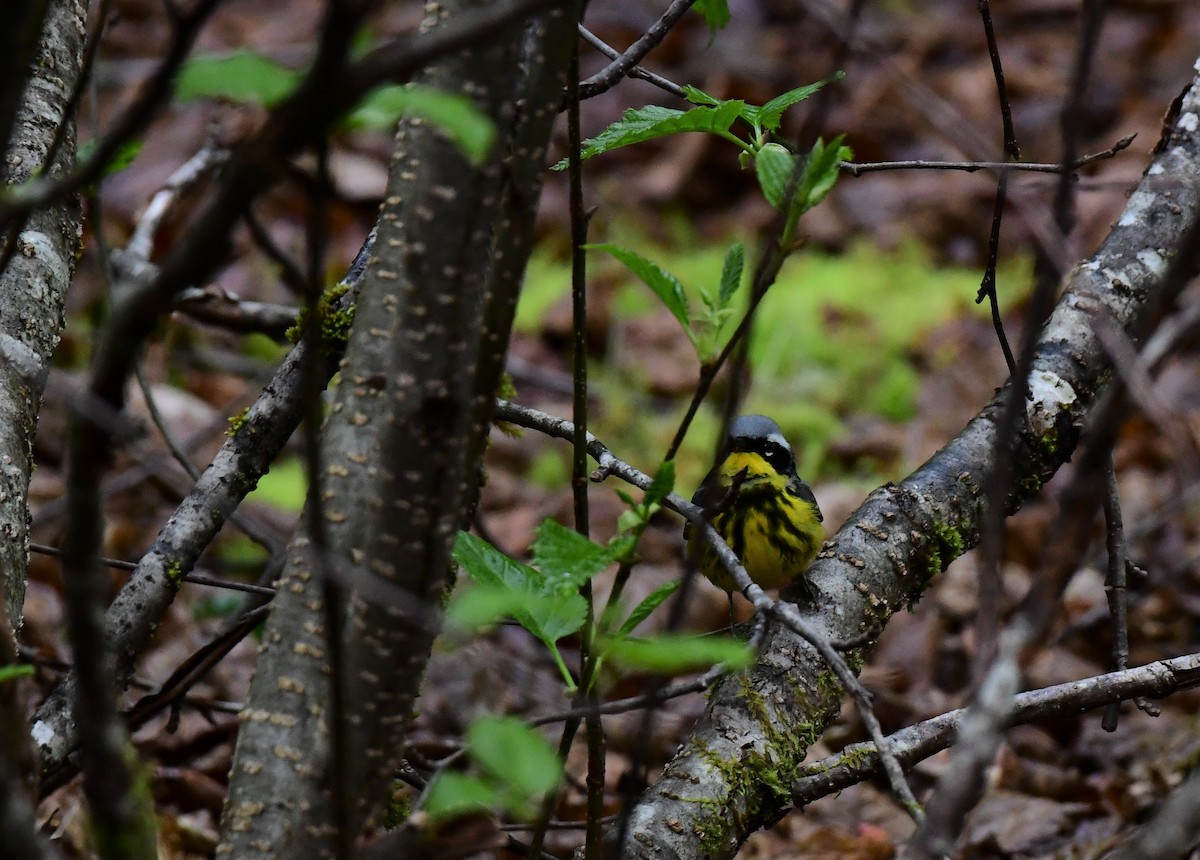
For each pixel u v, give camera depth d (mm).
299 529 4172
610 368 16219
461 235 3592
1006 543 12500
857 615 6605
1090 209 17031
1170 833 3322
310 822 3939
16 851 2938
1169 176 7730
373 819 4176
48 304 6059
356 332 4168
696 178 19750
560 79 3740
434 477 3730
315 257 3010
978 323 16469
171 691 6656
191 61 2758
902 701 10227
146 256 9828
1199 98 7945
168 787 8586
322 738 3961
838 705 6426
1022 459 7039
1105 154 6262
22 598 5391
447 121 2801
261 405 6480
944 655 11109
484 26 2617
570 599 4102
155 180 17344
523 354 16578
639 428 15016
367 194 18453
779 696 6191
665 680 10289
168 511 12633
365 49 3369
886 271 17672
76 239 6535
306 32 21359
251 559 11281
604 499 13961
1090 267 7473
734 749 5945
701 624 11641
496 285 3826
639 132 5102
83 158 6777
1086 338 7211
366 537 3828
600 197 19266
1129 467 13961
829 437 14844
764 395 15445
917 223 18703
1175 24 22797
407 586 3807
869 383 15734
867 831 8727
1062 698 5703
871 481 14234
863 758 5984
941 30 23062
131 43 20516
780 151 4223
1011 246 18500
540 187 3807
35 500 12352
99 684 3092
